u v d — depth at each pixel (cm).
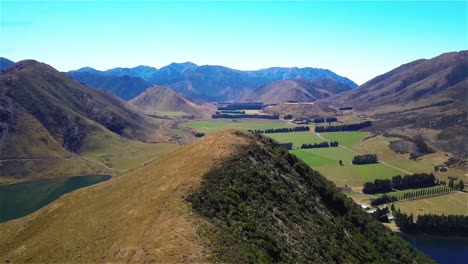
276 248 8794
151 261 7212
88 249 8881
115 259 7844
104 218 10106
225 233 8369
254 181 11338
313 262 9275
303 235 10281
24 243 10938
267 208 10525
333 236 11288
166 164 12581
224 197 9894
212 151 12188
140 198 10425
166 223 8388
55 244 9900
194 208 9175
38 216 12294
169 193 9769
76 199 12606
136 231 8644
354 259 10631
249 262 7556
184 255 7312
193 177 10406
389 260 12438
